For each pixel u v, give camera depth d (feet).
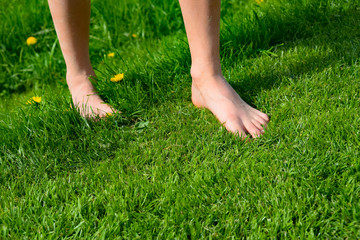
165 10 7.92
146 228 4.64
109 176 5.11
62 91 6.70
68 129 5.60
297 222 4.51
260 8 7.11
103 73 6.33
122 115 5.73
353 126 5.05
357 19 6.45
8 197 4.99
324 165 4.83
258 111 5.40
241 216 4.62
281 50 6.30
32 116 5.73
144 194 4.88
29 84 7.54
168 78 6.11
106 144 5.45
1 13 8.23
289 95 5.58
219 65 5.45
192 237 4.54
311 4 6.86
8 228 4.70
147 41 7.77
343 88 5.47
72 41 5.67
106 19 7.98
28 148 5.43
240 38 6.57
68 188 5.04
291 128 5.19
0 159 5.34
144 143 5.42
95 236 4.61
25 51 7.84
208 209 4.70
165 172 5.04
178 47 6.53
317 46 6.16
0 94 7.41
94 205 4.82
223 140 5.25
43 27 8.00
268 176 4.84
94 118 5.71
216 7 5.17
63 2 5.46
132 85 6.05
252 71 6.02
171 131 5.49
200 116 5.55
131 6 8.03
